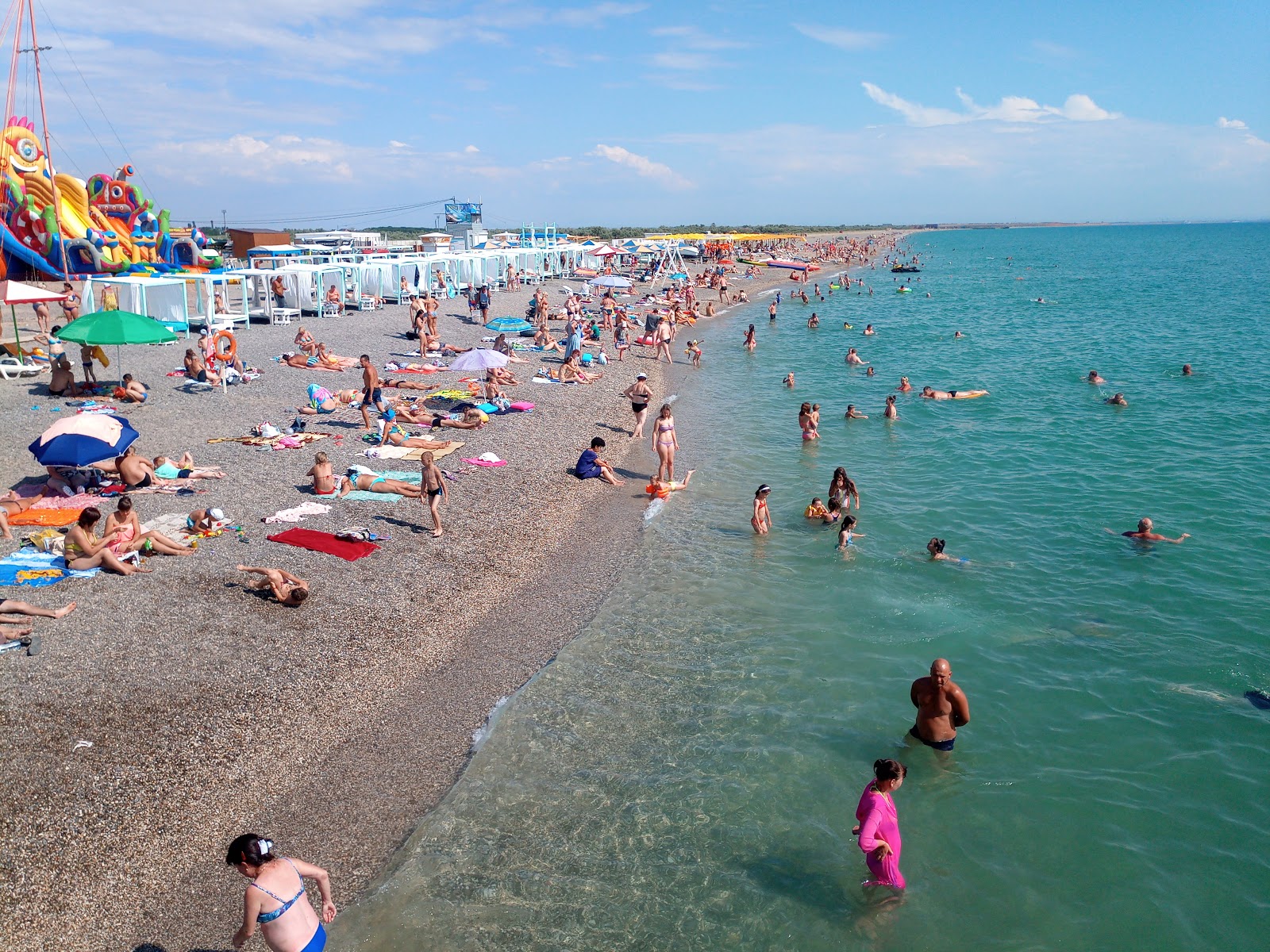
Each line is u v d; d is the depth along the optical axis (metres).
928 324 52.91
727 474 21.61
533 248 68.81
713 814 9.01
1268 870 8.17
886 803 7.94
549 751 10.08
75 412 21.81
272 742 9.88
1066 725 10.52
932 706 9.98
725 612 13.82
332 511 16.50
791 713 10.88
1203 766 9.73
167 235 49.12
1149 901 7.81
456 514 17.20
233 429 21.44
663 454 20.19
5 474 17.12
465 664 12.17
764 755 10.01
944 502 19.19
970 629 13.06
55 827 8.12
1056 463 22.23
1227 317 55.00
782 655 12.36
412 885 7.97
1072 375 34.66
